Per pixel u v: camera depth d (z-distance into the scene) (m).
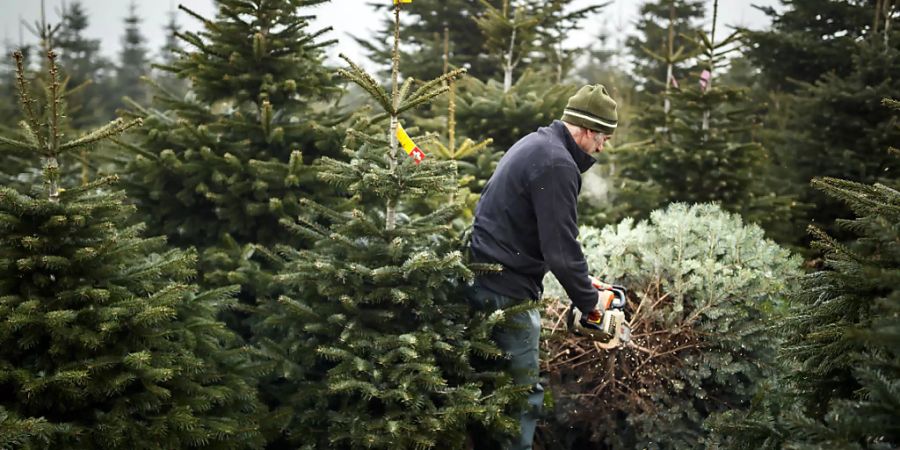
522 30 6.29
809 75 7.38
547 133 2.92
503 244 2.89
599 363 3.36
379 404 2.80
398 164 2.87
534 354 2.94
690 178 5.36
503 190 2.90
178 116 4.29
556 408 3.44
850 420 1.69
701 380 3.33
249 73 4.10
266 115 3.89
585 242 3.85
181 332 2.63
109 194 2.57
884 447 1.68
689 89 5.59
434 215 3.04
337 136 4.08
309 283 2.94
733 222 3.77
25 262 2.24
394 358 2.68
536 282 2.98
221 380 2.79
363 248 2.87
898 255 1.79
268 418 2.84
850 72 6.86
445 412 2.61
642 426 3.29
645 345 3.33
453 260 2.67
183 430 2.44
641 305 3.33
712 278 3.31
